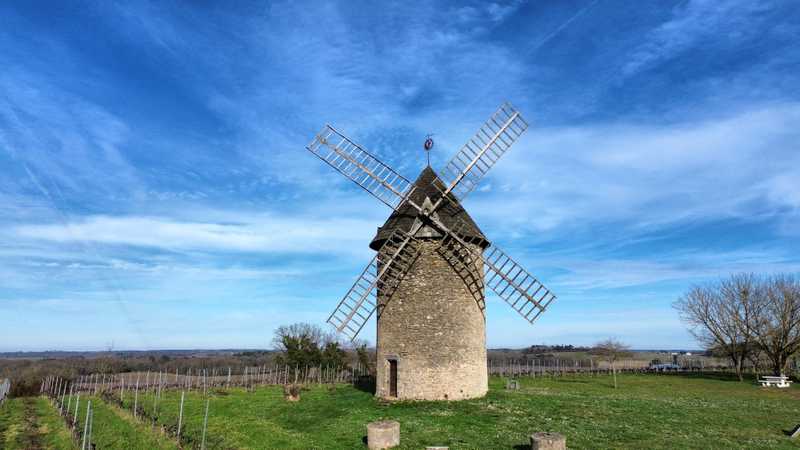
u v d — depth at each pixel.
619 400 28.08
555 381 44.06
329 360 56.38
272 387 39.78
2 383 39.81
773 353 49.84
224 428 22.23
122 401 31.62
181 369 70.25
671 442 18.56
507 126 30.00
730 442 18.94
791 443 19.20
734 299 51.25
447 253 26.86
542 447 15.82
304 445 18.52
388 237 27.22
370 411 23.95
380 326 27.47
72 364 66.75
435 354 25.78
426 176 28.50
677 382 44.59
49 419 28.23
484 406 24.14
